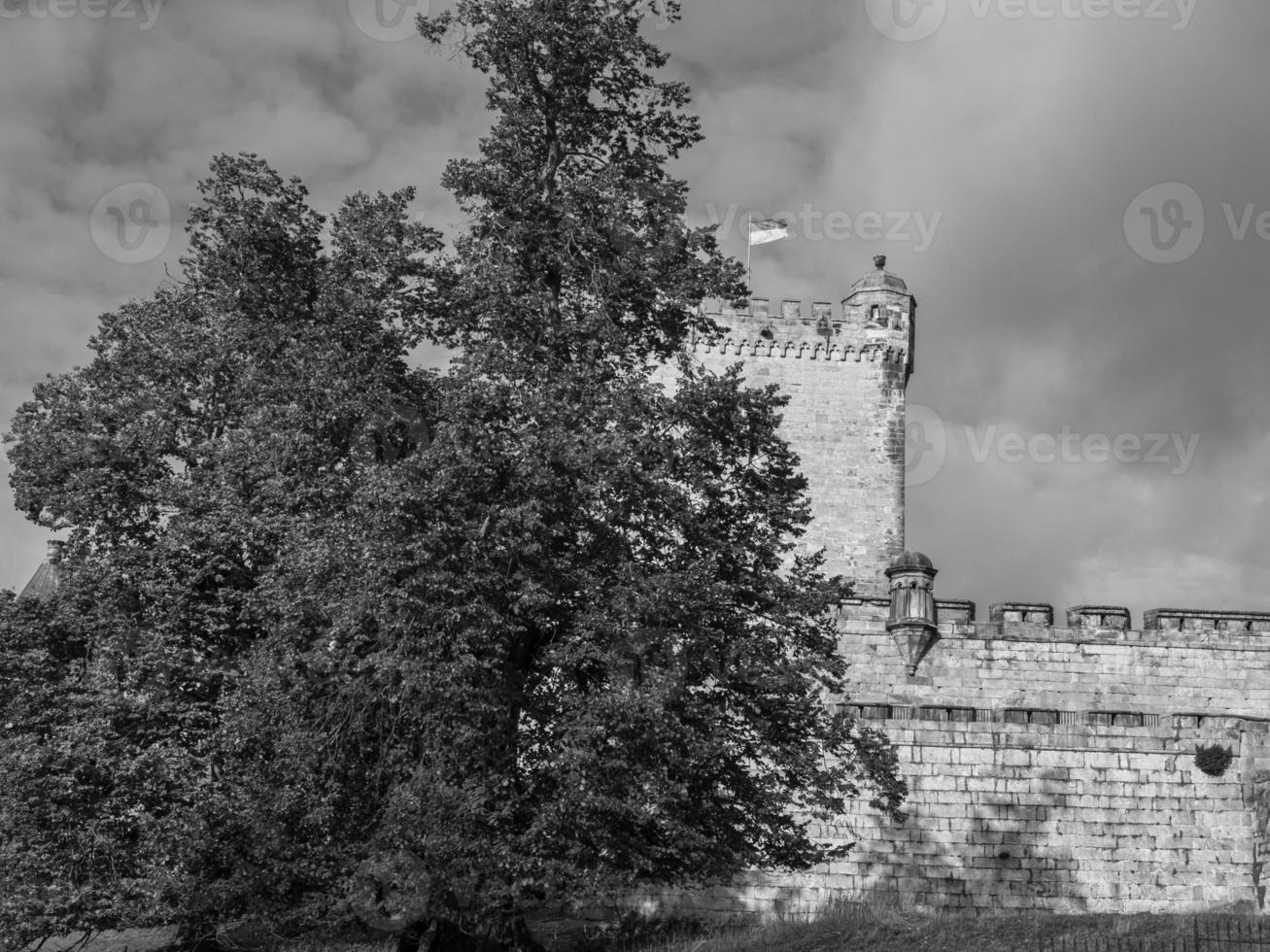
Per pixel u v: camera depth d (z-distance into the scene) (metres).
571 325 30.98
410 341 32.53
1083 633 49.25
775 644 30.61
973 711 41.72
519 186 32.31
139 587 34.41
